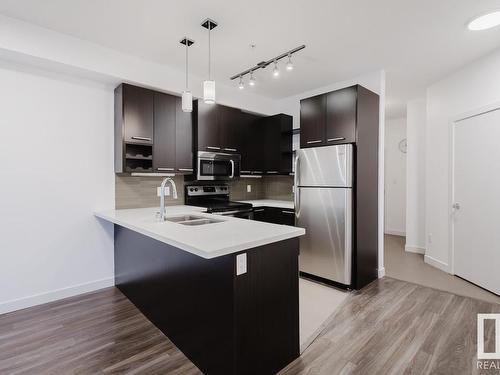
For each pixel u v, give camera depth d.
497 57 2.73
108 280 2.98
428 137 3.81
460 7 2.03
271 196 4.59
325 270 3.02
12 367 1.69
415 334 2.04
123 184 3.08
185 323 1.80
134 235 2.52
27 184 2.48
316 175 3.06
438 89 3.60
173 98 3.18
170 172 3.19
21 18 2.17
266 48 2.65
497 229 2.76
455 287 2.96
